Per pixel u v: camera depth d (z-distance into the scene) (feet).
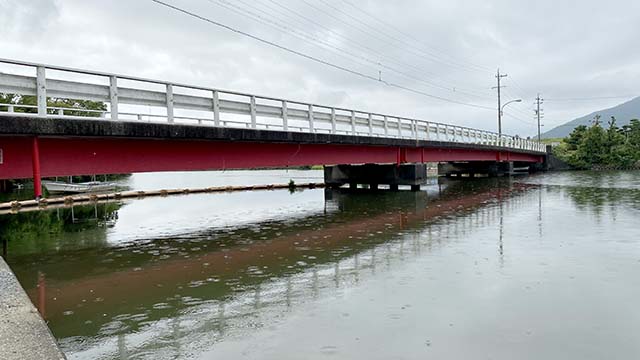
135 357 21.27
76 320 26.23
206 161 56.18
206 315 26.66
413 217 66.39
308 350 21.36
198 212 82.79
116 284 33.83
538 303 27.12
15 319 17.71
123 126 42.83
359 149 94.22
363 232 54.34
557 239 46.01
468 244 44.73
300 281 33.40
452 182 149.18
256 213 78.38
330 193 115.55
